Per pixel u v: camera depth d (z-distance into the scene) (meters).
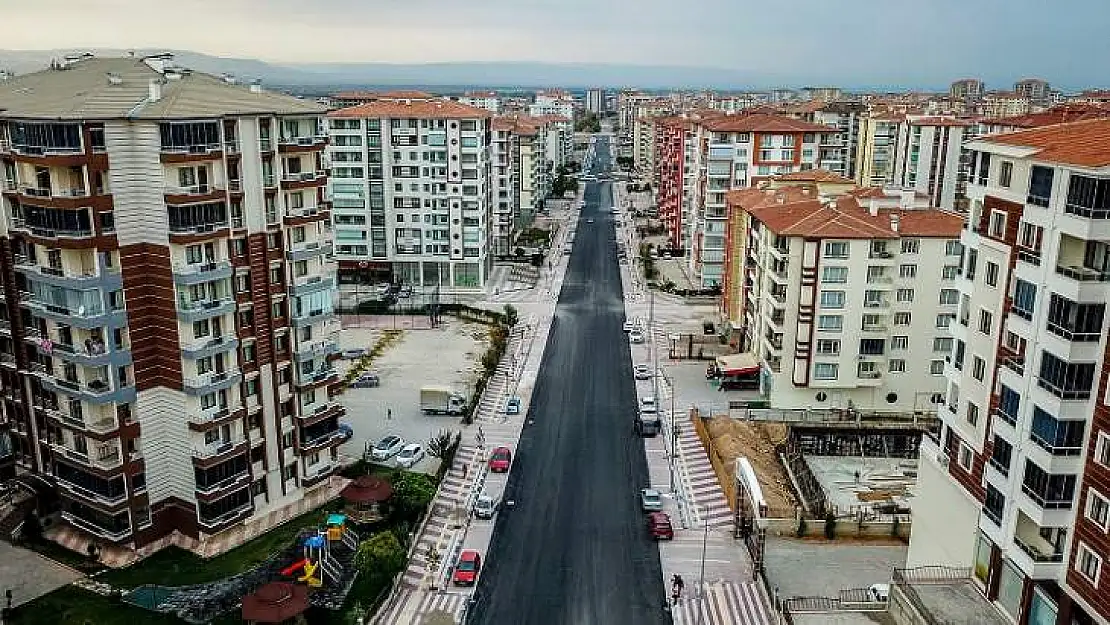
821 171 123.50
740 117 148.88
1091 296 41.75
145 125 58.09
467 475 79.81
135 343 61.97
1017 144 47.97
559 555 66.50
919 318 89.06
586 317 132.50
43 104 59.47
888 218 89.31
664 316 133.25
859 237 85.81
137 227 60.41
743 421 90.06
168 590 59.81
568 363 111.38
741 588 62.38
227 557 64.19
